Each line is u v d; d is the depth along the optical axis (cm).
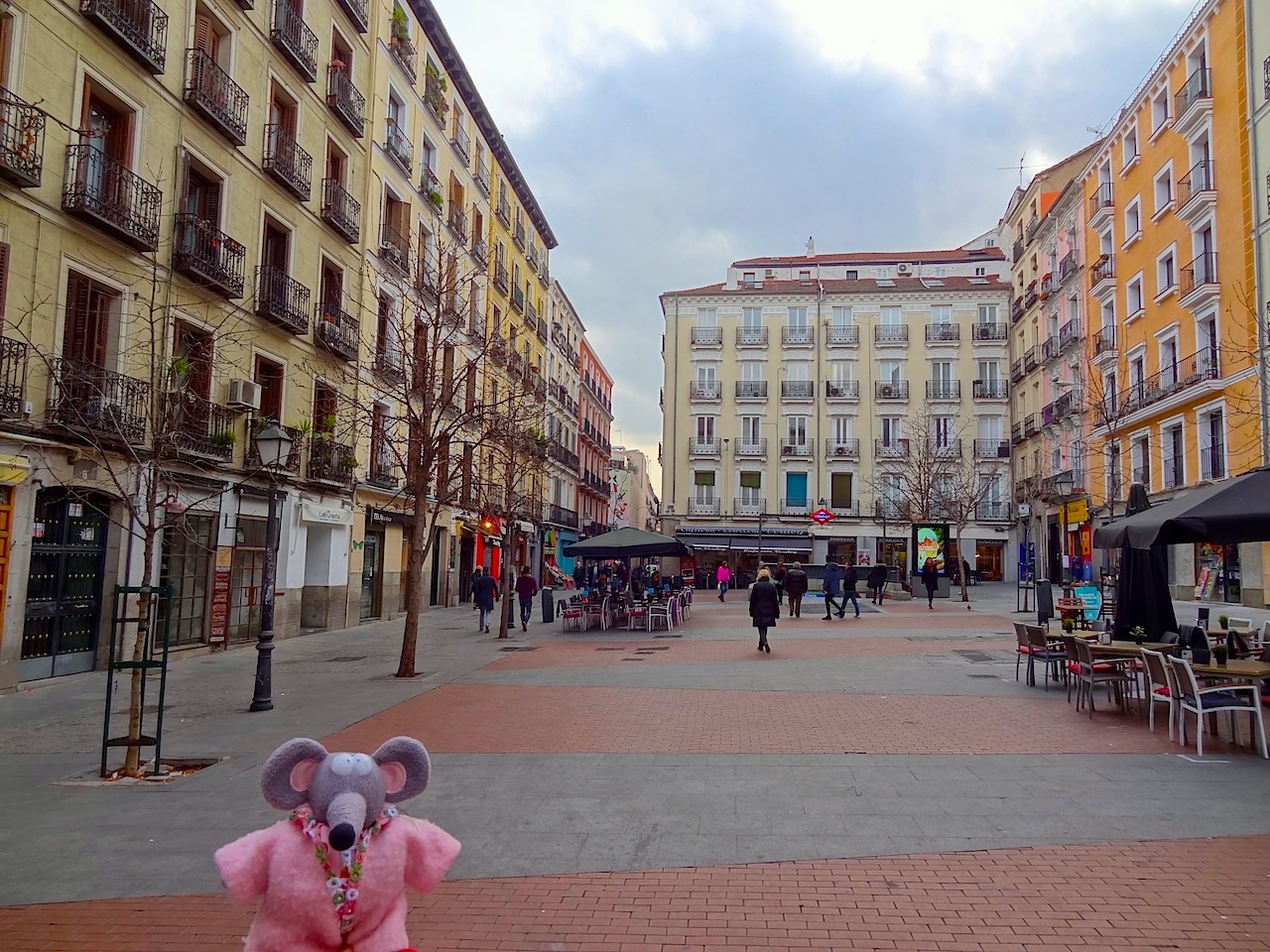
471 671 1437
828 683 1230
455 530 3312
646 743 861
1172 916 446
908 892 482
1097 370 3541
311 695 1202
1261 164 2444
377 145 2481
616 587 2661
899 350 5162
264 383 1959
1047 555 4234
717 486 5238
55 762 823
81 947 430
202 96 1652
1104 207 3403
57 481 1271
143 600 792
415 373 1750
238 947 429
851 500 5119
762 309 5322
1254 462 2436
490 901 477
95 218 1348
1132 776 718
